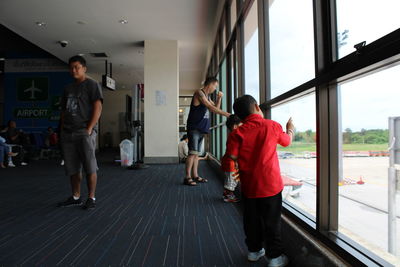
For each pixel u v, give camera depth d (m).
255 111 1.61
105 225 2.27
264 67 2.66
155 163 7.03
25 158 7.90
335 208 1.41
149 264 1.58
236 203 2.96
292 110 2.04
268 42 2.66
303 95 1.73
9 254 1.72
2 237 2.01
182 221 2.36
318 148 1.43
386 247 1.13
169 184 4.11
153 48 7.35
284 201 2.07
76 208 2.80
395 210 1.09
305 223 1.57
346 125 1.35
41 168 6.50
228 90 4.85
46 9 5.71
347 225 1.34
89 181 2.82
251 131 1.54
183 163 7.05
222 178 4.23
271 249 1.50
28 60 10.37
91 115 2.78
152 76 7.27
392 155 1.07
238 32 3.72
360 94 1.23
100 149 14.64
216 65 6.70
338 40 1.37
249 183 1.51
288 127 1.62
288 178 2.18
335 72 1.25
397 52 0.88
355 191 1.28
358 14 1.20
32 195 3.44
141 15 6.00
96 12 5.86
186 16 6.07
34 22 6.33
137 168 5.89
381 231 1.15
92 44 7.78
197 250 1.77
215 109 3.54
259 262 1.60
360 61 1.07
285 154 2.30
